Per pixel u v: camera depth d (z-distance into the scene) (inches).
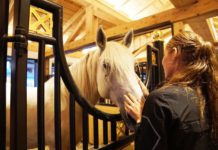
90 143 67.3
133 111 35.4
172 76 27.7
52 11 27.6
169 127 22.3
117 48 42.1
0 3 21.8
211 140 22.6
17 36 21.1
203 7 93.4
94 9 158.9
